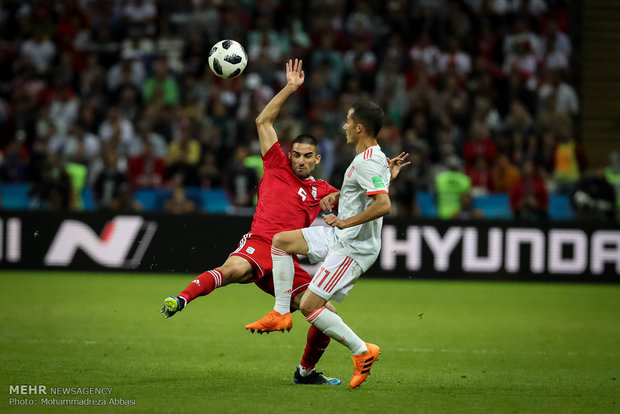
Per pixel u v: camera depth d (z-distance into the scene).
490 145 60.00
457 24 69.62
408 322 35.12
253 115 59.91
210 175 55.09
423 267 50.75
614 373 24.61
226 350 27.02
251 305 39.69
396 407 18.70
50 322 32.41
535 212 53.69
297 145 22.95
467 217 52.88
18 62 67.56
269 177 23.59
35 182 55.06
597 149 69.62
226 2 69.25
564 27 72.56
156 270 49.59
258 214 23.58
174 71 65.56
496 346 29.59
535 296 45.25
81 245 49.94
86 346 27.09
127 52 67.06
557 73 67.00
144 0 70.38
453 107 62.75
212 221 48.81
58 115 62.84
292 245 21.39
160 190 54.69
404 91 64.00
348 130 20.73
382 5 72.38
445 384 22.08
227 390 20.28
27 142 60.72
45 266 49.94
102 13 70.38
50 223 49.91
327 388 20.91
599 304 42.56
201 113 61.31
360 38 68.75
